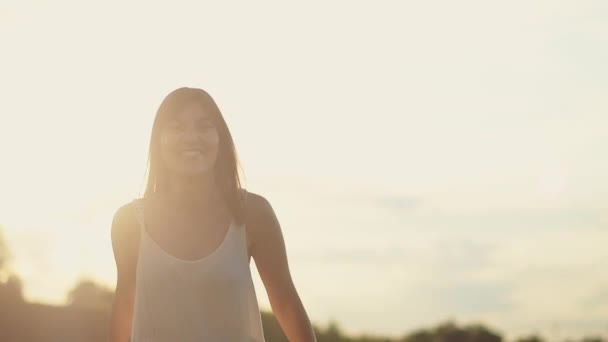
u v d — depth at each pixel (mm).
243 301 3965
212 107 4059
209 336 3887
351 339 34562
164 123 4039
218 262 3930
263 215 4121
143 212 4047
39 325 20172
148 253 3953
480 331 39062
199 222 4027
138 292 3939
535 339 37438
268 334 20234
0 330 19656
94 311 20938
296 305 4234
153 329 3896
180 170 3994
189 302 3895
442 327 38938
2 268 20766
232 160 4086
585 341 36844
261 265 4199
